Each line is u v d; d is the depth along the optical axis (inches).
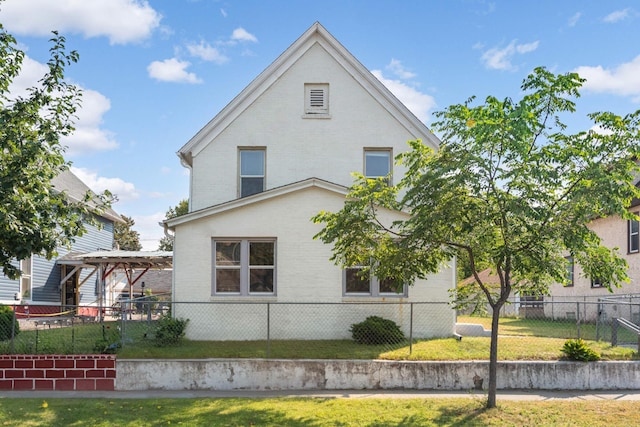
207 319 604.1
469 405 393.7
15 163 323.3
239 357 477.1
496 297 460.4
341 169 699.4
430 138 701.9
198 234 615.2
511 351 497.7
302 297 610.2
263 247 621.3
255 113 704.4
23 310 855.1
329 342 565.9
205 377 464.4
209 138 698.8
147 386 461.4
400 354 488.7
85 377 460.1
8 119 341.7
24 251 319.3
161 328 552.1
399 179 698.8
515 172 336.8
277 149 700.0
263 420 353.4
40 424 342.0
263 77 706.8
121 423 345.4
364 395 436.1
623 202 345.1
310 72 711.1
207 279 610.2
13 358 459.2
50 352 472.4
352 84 711.7
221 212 614.9
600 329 661.3
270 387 464.1
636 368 467.5
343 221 392.2
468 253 410.9
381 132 705.6
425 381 462.6
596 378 465.1
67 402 402.6
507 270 380.8
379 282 616.1
